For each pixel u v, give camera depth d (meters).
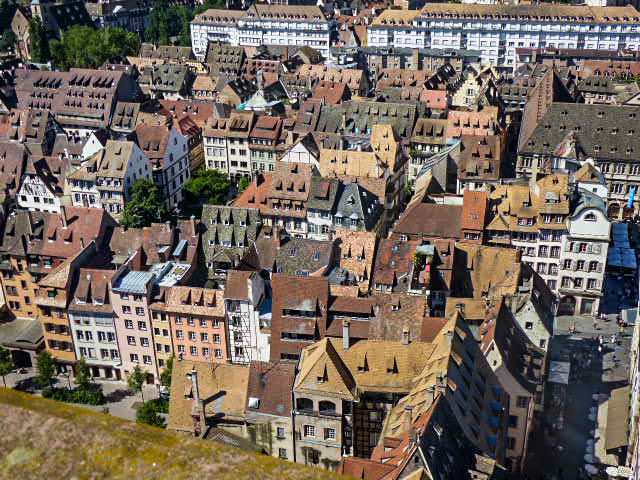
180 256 131.50
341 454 92.69
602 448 100.12
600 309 139.88
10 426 13.80
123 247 131.88
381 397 90.00
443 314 120.50
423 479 62.72
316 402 90.12
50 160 177.88
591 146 178.38
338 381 89.62
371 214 155.88
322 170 171.50
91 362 123.44
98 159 174.25
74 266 121.56
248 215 137.75
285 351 104.50
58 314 120.69
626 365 120.56
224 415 92.06
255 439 92.69
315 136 192.00
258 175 165.62
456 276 120.75
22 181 174.62
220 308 113.62
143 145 188.88
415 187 175.00
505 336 96.44
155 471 12.93
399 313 100.75
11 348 127.69
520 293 107.81
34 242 134.25
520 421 92.56
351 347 93.38
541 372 102.38
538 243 137.00
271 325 106.00
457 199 153.88
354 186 154.25
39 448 13.41
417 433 67.44
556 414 107.56
